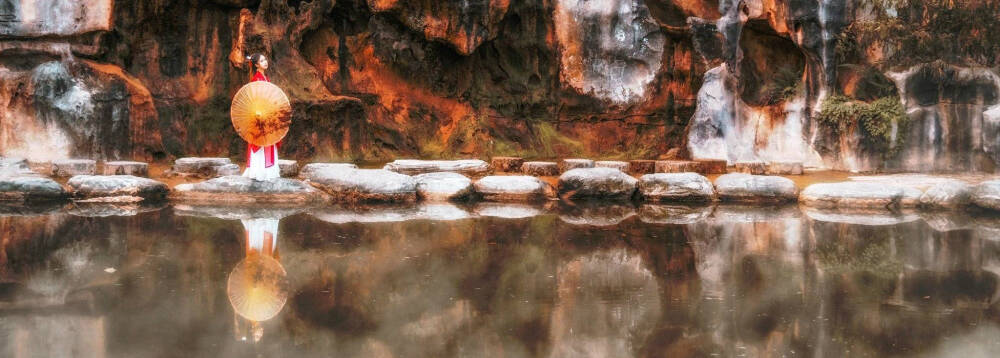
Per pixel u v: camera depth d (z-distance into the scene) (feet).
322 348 18.93
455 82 64.75
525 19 62.85
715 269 27.48
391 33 61.62
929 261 29.17
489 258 28.60
